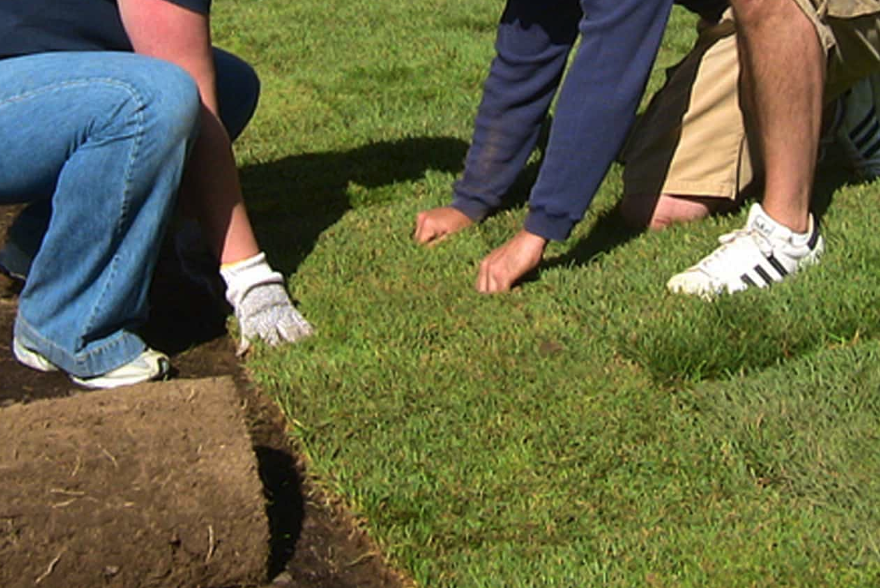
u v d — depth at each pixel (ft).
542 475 7.87
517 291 10.34
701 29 12.34
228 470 7.05
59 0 9.32
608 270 10.62
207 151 9.46
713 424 8.32
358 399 8.71
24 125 8.68
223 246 9.76
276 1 22.98
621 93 9.78
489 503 7.60
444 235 11.58
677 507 7.55
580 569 7.01
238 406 7.59
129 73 8.63
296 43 19.71
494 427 8.36
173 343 10.03
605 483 7.80
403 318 9.84
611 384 8.86
